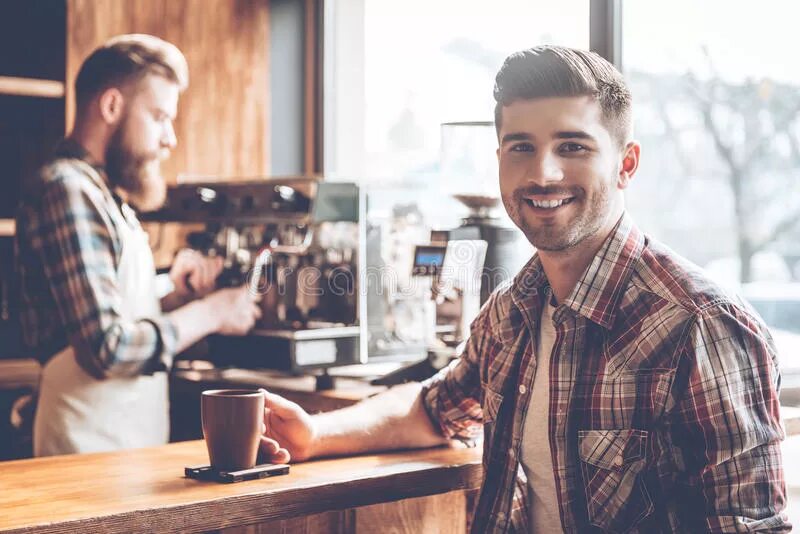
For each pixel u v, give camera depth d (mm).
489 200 2295
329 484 1494
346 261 2814
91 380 2598
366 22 3781
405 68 3559
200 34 3730
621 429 1456
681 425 1416
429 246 2367
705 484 1376
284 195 2838
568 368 1515
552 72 1477
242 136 3846
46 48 3510
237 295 2793
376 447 1747
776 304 2676
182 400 3098
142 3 3574
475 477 1675
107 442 2627
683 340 1407
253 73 3881
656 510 1430
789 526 1359
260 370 2949
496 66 3115
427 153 3434
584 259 1547
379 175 3703
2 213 3434
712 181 2830
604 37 2656
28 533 1236
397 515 1716
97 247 2541
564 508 1497
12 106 3480
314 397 2580
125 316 2652
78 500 1379
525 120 1496
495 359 1660
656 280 1471
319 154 4035
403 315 2832
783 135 2635
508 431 1619
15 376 3248
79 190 2543
